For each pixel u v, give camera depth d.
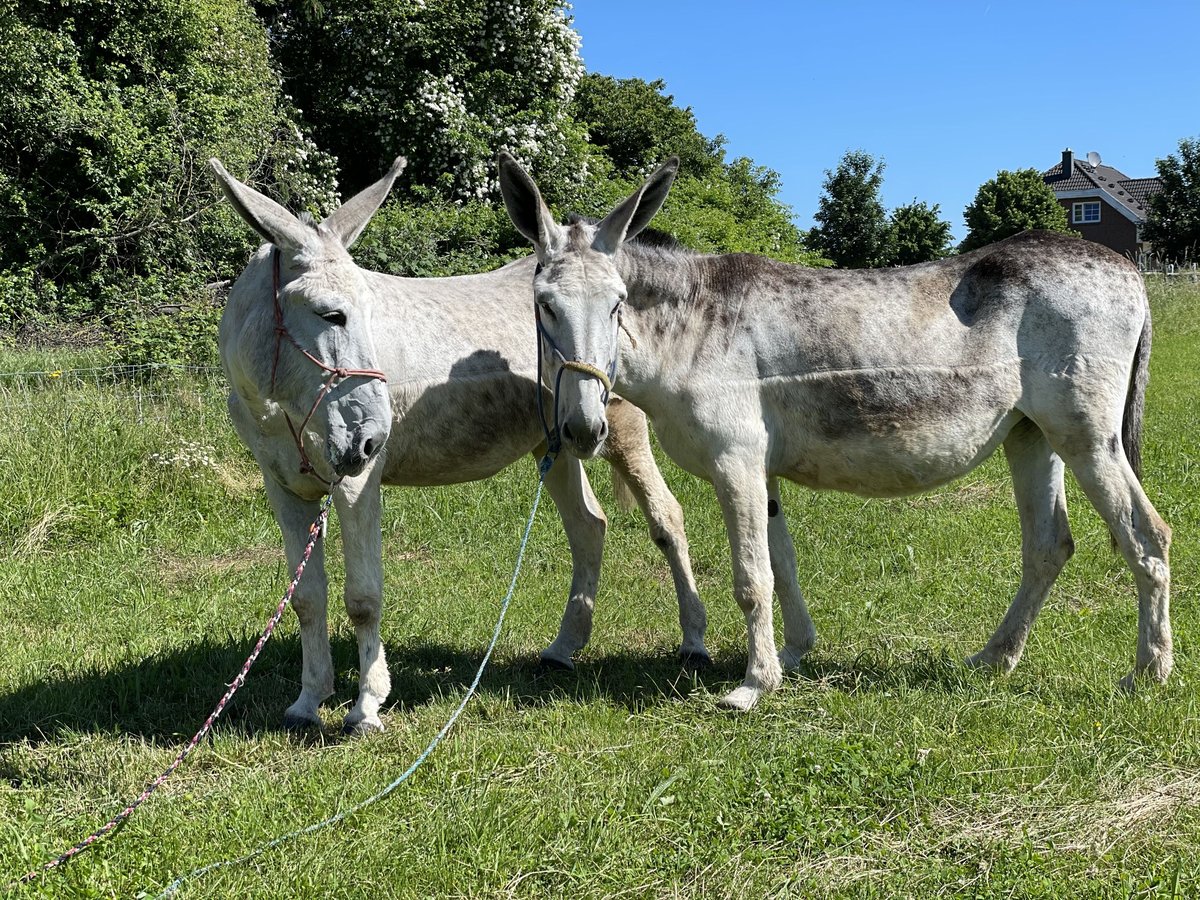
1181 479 8.06
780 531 4.82
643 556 6.88
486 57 21.67
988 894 2.87
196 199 15.22
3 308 13.84
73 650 5.20
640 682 4.86
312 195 17.77
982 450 4.45
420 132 20.33
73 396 8.48
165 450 8.01
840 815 3.36
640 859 3.14
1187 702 4.03
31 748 4.20
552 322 3.99
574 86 22.92
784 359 4.38
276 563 6.72
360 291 3.84
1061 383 4.27
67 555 6.77
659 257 4.44
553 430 4.36
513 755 3.92
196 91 15.94
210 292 13.50
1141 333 4.44
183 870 3.15
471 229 16.59
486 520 7.47
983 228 50.03
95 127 14.70
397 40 20.31
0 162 15.27
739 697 4.36
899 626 5.39
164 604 5.91
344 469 3.80
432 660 5.20
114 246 14.78
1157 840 3.10
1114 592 5.77
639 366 4.43
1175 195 47.44
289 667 5.10
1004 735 3.89
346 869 3.13
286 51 20.77
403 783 3.70
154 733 4.36
